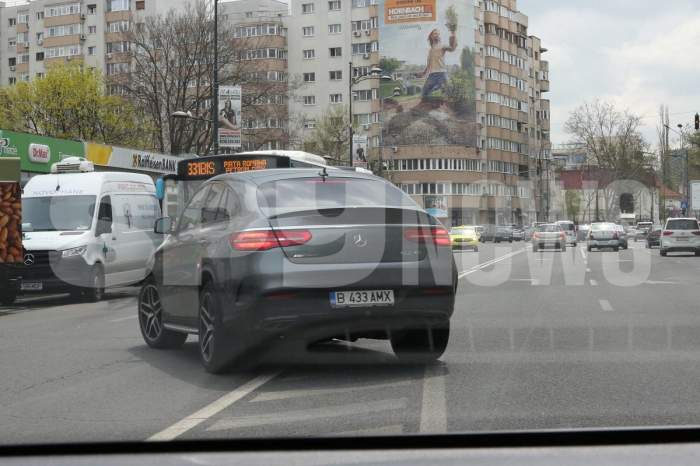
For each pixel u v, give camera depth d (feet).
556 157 394.52
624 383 24.36
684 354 29.76
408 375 25.99
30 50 373.20
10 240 55.36
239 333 25.14
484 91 354.54
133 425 20.08
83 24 360.89
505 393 23.04
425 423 19.56
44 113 196.03
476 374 26.03
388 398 22.57
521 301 51.08
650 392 23.04
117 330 40.96
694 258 123.44
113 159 117.80
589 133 252.21
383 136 330.34
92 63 357.61
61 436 19.06
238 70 193.77
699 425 19.11
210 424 20.01
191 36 191.52
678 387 23.73
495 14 360.48
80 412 21.77
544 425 19.25
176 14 195.42
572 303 49.65
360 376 25.96
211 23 191.42
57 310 55.72
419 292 25.72
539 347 31.60
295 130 226.99
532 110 426.92
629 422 19.48
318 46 344.08
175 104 194.59
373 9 336.70
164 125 200.23
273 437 18.29
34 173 100.99
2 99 196.75
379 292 25.20
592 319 40.96
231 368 26.71
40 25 369.91
